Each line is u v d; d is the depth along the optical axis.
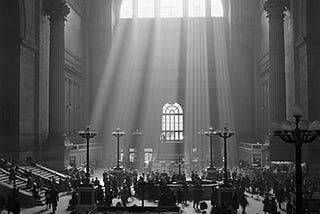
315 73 33.66
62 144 37.00
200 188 24.88
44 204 25.20
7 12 33.75
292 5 37.03
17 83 33.53
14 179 24.92
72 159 41.53
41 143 37.22
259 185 28.23
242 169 40.19
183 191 26.14
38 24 37.22
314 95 33.59
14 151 32.91
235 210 21.86
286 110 39.47
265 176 31.14
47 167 36.66
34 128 36.69
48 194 23.42
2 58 33.69
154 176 31.75
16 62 33.62
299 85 36.28
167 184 27.81
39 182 27.48
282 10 37.69
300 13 35.31
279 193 23.58
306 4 33.84
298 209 11.85
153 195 26.55
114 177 31.20
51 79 38.03
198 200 24.34
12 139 33.09
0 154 32.81
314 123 12.57
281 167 33.69
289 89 38.62
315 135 12.54
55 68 38.06
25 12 34.44
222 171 36.06
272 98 37.53
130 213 19.89
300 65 35.91
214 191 23.47
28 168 32.03
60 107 38.03
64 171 36.31
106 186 28.48
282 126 12.93
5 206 23.88
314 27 33.88
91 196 23.02
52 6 38.19
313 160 32.91
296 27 36.59
